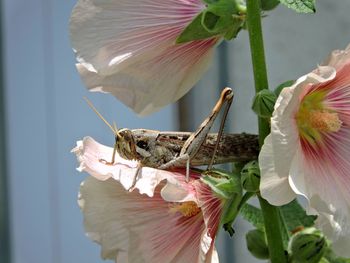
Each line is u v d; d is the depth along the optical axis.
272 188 0.46
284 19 0.94
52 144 1.02
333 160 0.49
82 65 0.51
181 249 0.50
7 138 1.01
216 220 0.49
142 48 0.51
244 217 0.53
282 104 0.46
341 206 0.48
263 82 0.49
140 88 0.52
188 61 0.52
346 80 0.49
